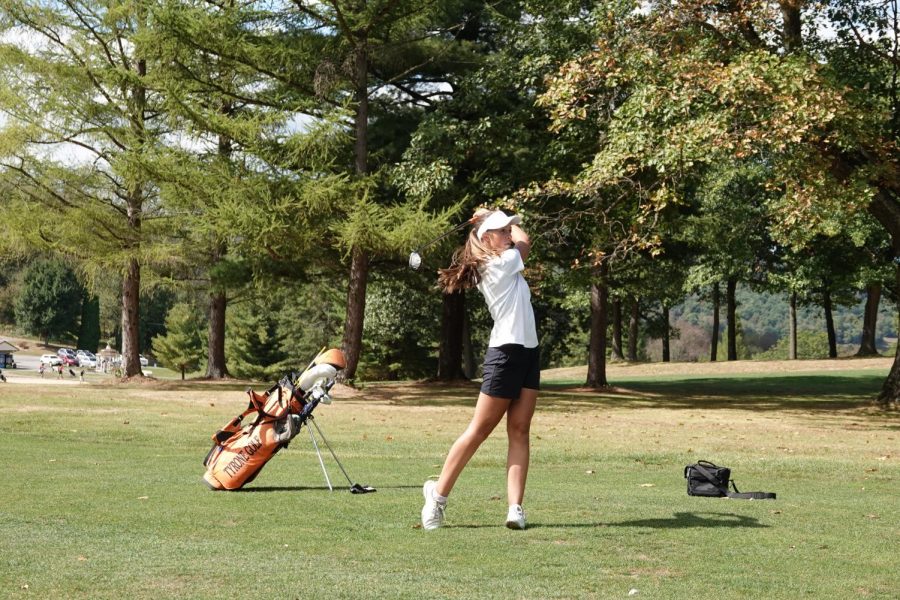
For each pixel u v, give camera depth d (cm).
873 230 3656
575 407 2234
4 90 2733
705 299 5628
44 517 534
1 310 11500
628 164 1906
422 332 5700
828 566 435
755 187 4003
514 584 382
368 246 2252
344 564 416
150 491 666
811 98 1569
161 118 2994
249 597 350
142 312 10400
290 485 742
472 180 2538
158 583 371
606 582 390
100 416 1631
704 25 1894
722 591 378
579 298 4966
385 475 849
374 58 2634
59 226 2822
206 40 2303
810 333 9206
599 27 1931
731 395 2909
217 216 2222
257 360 6881
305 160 2339
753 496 705
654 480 881
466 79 2606
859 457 1195
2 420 1509
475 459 1077
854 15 2102
